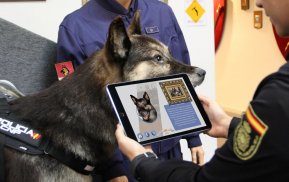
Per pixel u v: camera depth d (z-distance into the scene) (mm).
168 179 1000
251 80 5324
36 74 2158
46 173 1482
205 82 2824
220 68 5945
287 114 795
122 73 1618
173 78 1408
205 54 2799
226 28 5680
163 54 1762
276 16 896
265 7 918
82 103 1553
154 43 1757
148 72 1699
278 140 795
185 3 2693
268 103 822
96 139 1562
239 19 5367
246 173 839
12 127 1505
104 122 1561
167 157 2010
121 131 1237
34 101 1598
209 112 1467
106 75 1587
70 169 1522
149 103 1310
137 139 1229
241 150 848
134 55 1674
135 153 1136
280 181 811
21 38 2072
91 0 1980
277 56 4762
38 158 1488
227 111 5648
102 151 1617
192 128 1337
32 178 1472
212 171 899
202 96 1489
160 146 1934
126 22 1970
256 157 817
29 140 1486
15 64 2070
